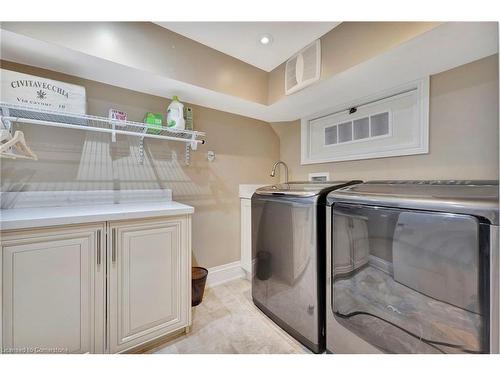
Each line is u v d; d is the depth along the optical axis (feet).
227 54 5.46
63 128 4.59
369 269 3.45
